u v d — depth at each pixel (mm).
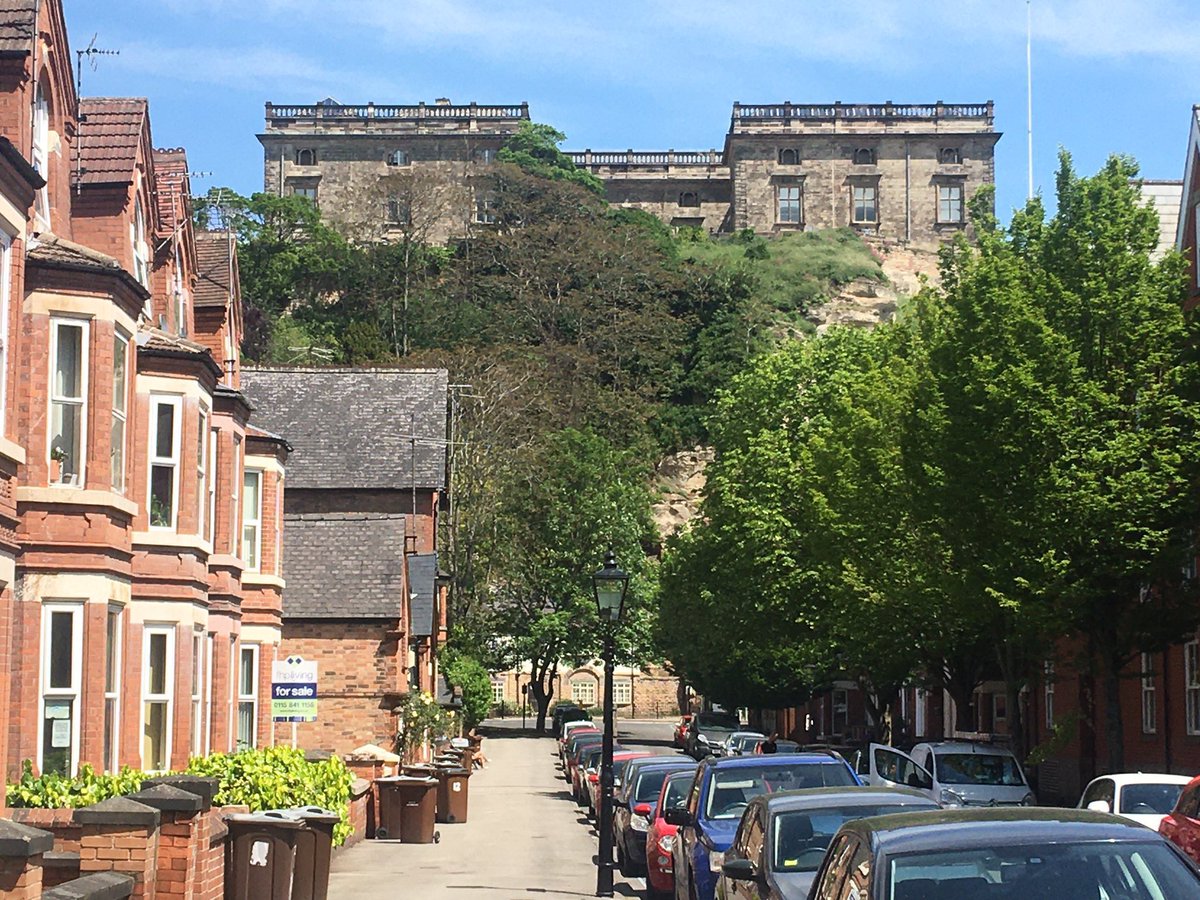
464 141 132125
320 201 131250
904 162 135375
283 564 39125
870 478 36312
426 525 51875
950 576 30016
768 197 136000
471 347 92188
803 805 13461
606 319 116000
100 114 23375
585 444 85188
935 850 8555
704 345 115812
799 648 50156
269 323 101812
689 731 65562
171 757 22125
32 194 16922
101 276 18938
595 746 43531
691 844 17453
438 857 27312
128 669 21766
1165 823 17656
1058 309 28438
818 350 54531
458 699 56062
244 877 17109
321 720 37875
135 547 22062
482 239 118875
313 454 52312
